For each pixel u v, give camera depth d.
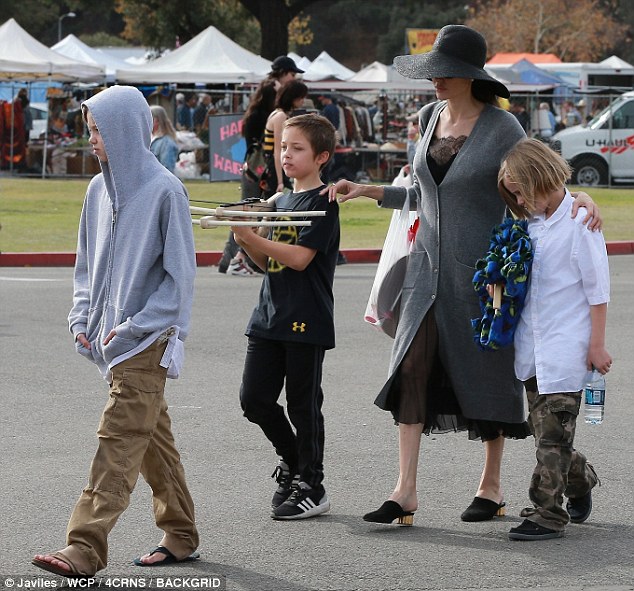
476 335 10.03
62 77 58.41
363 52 177.75
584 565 9.45
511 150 9.88
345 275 27.97
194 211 10.08
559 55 133.00
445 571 9.28
